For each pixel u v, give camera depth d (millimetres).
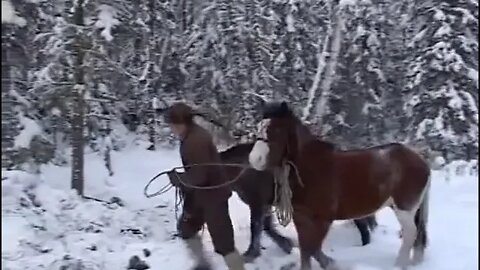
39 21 11602
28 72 11656
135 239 8633
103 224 9055
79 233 8438
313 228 6699
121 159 16047
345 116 17328
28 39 11008
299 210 6672
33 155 11328
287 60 17703
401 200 7227
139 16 13898
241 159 7570
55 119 12359
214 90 17141
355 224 8750
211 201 6234
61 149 13688
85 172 13359
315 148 6688
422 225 7461
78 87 10898
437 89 15891
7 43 10391
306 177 6602
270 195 7523
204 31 17562
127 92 14281
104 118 11961
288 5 17828
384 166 7031
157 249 7945
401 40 18328
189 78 17984
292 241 8430
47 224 8438
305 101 18062
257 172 7457
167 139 18297
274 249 8195
